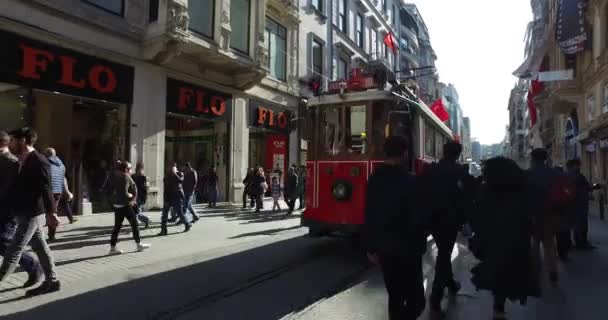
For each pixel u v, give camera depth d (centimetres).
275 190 1595
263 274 652
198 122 1683
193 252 814
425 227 330
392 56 3662
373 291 561
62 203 1155
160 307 493
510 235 418
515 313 480
